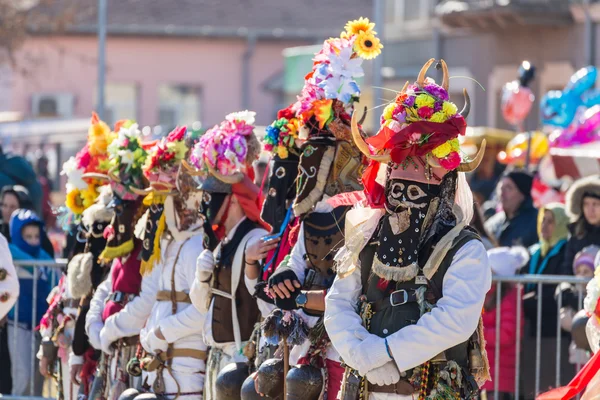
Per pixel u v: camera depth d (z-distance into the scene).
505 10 44.97
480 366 9.62
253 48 78.62
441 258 9.30
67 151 45.69
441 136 9.32
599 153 24.73
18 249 19.12
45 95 75.19
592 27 43.06
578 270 16.33
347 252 9.77
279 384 11.39
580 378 10.69
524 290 16.45
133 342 14.20
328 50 11.66
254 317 12.59
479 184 31.11
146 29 76.38
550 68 45.69
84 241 16.16
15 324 18.44
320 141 11.66
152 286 13.90
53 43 71.94
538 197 25.38
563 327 15.83
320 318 11.26
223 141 12.70
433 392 9.35
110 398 14.30
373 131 38.84
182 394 13.25
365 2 82.62
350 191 11.56
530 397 16.09
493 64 49.31
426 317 9.20
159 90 78.00
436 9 52.34
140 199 14.48
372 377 9.26
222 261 12.70
